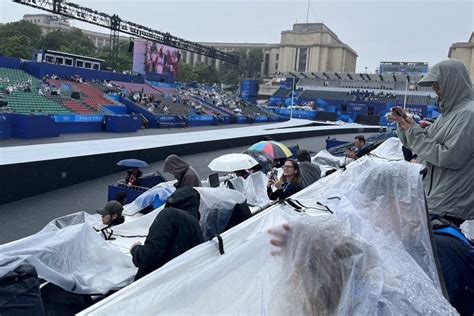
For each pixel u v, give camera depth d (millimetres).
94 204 13305
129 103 36938
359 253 1825
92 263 4152
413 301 1806
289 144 29750
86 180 15867
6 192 12602
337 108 67625
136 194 12297
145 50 52094
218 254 2531
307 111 60719
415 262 2037
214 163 9203
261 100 85875
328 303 1778
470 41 86125
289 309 1831
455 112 2746
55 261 3789
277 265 1974
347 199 2326
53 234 4113
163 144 21359
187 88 56031
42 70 36094
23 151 16203
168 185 9055
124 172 17641
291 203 3178
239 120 45781
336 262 1805
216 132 31406
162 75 55062
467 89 2809
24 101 29719
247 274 2150
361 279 1784
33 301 2736
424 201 2299
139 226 6410
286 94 75938
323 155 11812
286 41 116250
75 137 25391
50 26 117750
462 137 2602
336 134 38344
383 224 2232
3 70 34000
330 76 76500
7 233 10258
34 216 11695
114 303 2152
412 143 2848
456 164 2637
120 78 45156
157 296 2188
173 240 3564
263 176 8250
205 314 2053
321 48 113312
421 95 66438
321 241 1845
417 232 2219
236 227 2820
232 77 107562
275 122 51688
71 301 3721
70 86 36062
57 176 14492
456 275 2303
